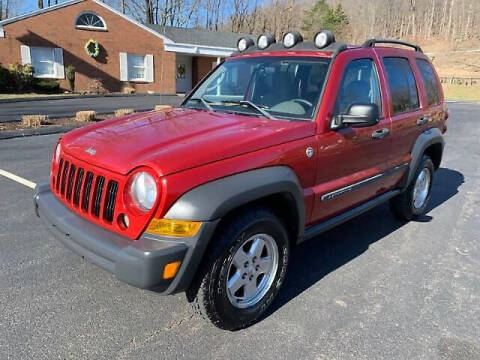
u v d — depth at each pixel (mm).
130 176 2438
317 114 3172
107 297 3193
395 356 2674
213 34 28750
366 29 86875
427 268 3893
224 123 3066
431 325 3010
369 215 5305
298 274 3697
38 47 21312
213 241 2549
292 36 3727
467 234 4762
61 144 3086
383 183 4145
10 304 3037
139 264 2279
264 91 3523
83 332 2775
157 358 2570
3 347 2594
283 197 2934
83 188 2705
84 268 3596
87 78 22797
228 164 2553
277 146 2840
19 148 8141
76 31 21953
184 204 2352
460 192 6457
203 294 2586
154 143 2682
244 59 3932
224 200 2436
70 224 2674
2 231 4234
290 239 3230
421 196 5141
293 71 3486
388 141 3982
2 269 3516
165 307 3105
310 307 3184
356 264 3922
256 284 2947
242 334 2842
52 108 15055
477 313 3186
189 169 2406
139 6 38625
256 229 2738
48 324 2838
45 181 3379
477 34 79562
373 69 3850
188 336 2791
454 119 17453
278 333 2861
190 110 3602
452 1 85312
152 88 24688
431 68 5117
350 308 3189
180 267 2377
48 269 3553
